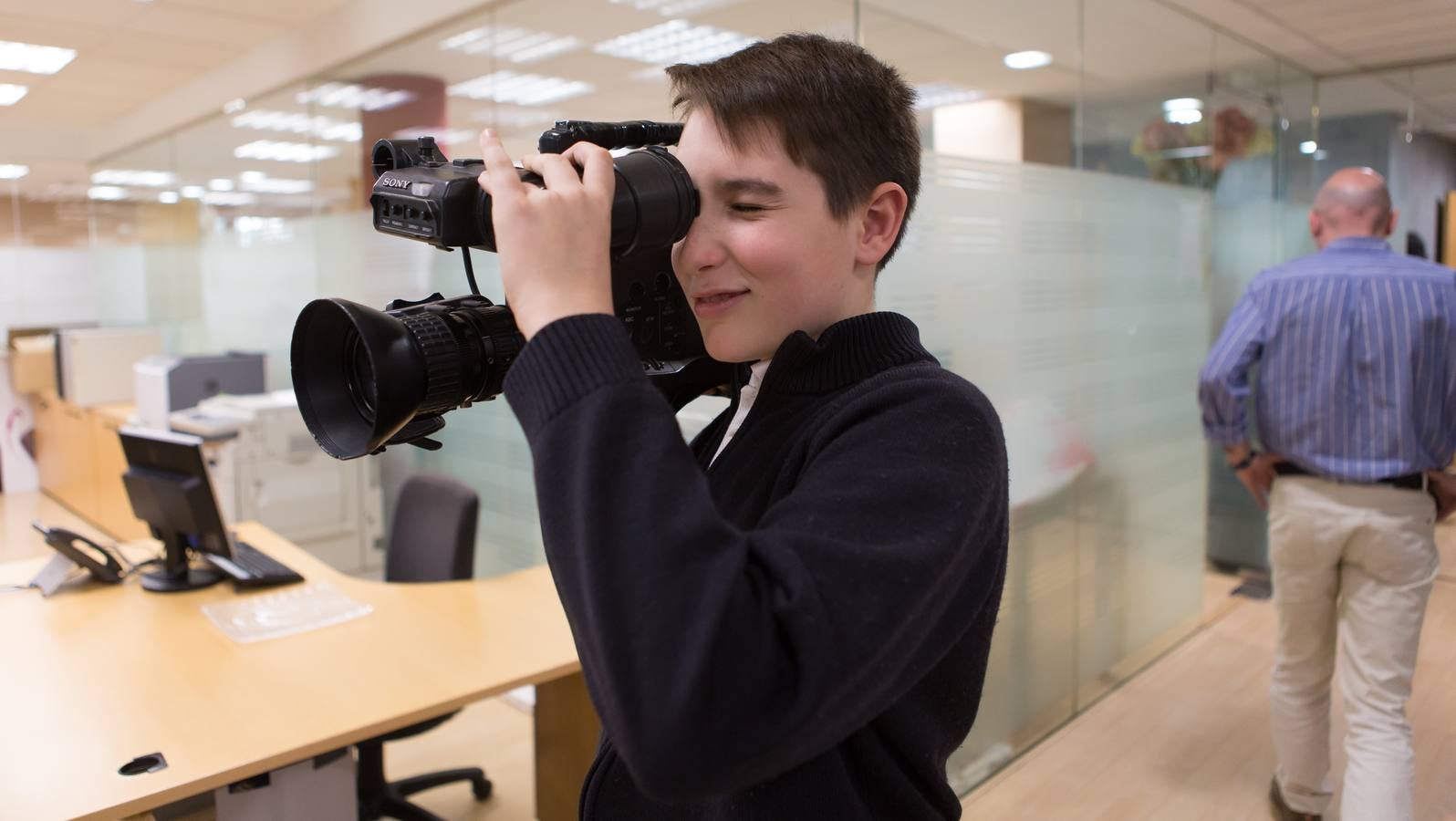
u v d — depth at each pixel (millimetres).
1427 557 1990
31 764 1404
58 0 3141
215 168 4516
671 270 715
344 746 1629
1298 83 3449
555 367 518
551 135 648
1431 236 3205
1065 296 2613
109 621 2031
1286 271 2162
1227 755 2547
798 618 478
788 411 673
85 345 5227
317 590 2223
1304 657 2162
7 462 6375
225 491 3596
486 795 2533
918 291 2090
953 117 2172
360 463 3949
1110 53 2637
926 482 537
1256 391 2188
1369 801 1933
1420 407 1967
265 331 4281
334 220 3600
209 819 1566
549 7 2551
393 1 3086
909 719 636
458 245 617
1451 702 2426
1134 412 3002
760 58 622
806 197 612
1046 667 2646
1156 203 3020
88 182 6043
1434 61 3168
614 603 472
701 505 495
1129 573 3023
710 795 489
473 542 2432
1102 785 2410
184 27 3520
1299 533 2100
